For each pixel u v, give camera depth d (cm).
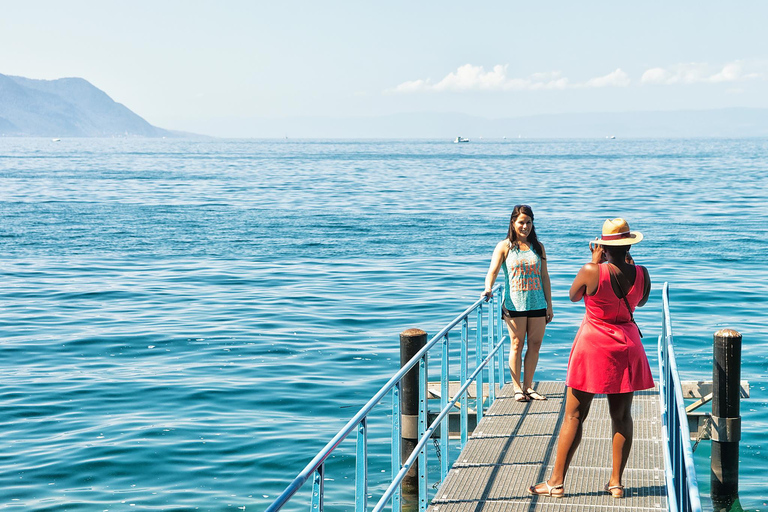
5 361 1376
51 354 1423
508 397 881
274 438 1003
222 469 910
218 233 3353
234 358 1390
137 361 1374
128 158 14588
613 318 586
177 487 862
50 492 851
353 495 845
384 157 15188
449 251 2789
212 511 803
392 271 2377
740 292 1938
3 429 1038
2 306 1872
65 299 1961
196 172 9050
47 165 10875
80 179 7469
